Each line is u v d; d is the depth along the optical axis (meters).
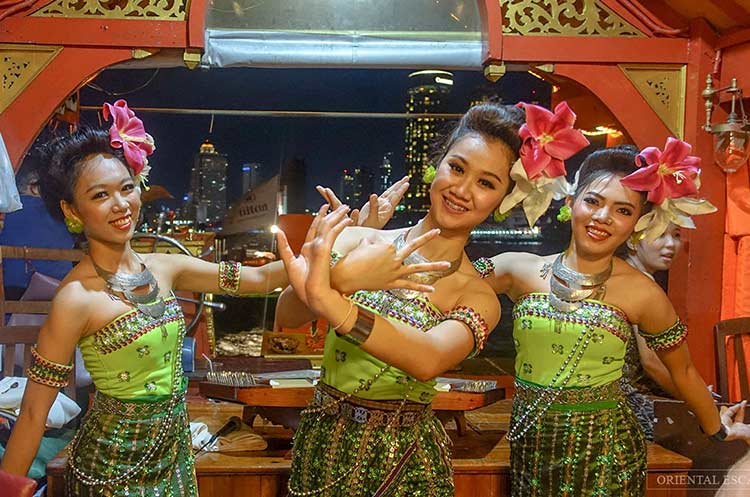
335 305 1.48
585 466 2.14
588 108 4.12
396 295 1.78
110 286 1.95
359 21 3.27
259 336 4.62
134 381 1.96
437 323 1.77
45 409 1.90
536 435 2.18
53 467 2.34
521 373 2.24
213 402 3.26
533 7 3.23
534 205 1.94
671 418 2.75
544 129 1.80
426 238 1.53
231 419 2.84
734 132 3.13
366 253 1.51
